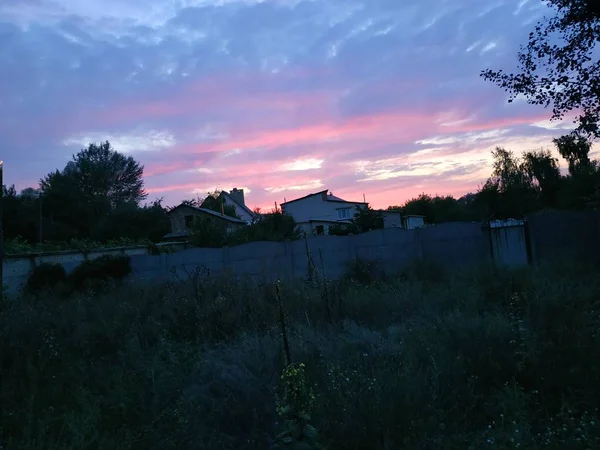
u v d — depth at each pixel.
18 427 4.08
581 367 4.57
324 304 7.86
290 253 15.23
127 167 61.72
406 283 9.62
